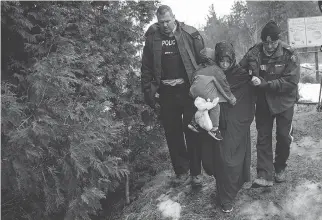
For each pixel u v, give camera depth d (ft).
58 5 13.99
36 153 10.98
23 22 12.42
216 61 12.12
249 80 12.39
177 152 15.11
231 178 12.23
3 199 12.92
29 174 11.56
